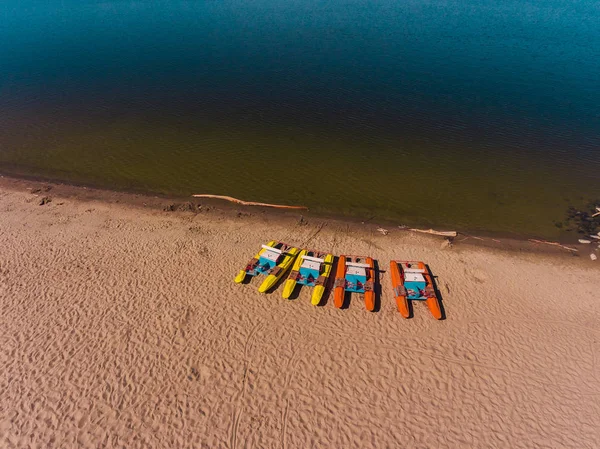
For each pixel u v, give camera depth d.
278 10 96.12
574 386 15.85
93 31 76.19
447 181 30.69
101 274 21.17
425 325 18.30
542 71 51.69
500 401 15.28
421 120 39.78
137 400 15.11
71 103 44.22
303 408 14.91
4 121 39.75
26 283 20.48
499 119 39.53
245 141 36.50
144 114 41.84
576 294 20.50
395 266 21.55
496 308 19.42
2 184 30.14
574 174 31.16
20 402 15.00
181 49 63.72
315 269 20.42
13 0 116.44
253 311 18.84
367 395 15.38
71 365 16.33
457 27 75.88
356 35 70.44
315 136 37.25
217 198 28.83
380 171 31.97
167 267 21.72
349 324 18.23
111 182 30.78
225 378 15.88
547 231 25.56
